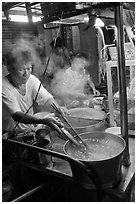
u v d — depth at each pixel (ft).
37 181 5.09
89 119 5.54
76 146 4.19
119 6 3.70
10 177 5.41
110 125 6.46
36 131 5.19
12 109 5.68
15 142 4.59
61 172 4.24
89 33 15.08
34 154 4.56
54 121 5.06
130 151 4.93
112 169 3.49
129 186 3.79
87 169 3.35
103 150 4.11
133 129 5.99
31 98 7.17
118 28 3.82
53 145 5.16
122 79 3.98
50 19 4.65
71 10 4.31
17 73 6.06
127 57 5.87
